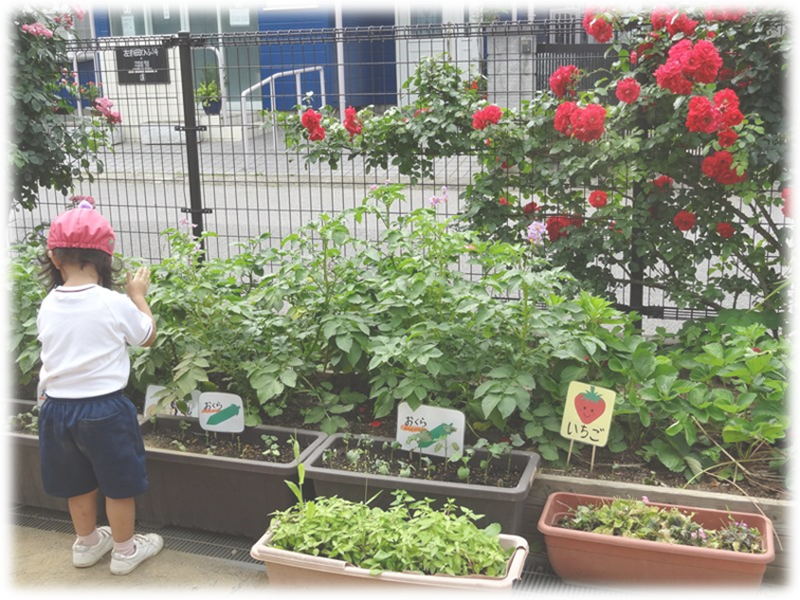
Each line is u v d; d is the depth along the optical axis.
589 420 3.23
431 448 3.37
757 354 3.42
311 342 4.00
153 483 3.52
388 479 3.13
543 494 3.31
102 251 3.16
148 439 3.70
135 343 3.24
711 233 4.62
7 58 5.52
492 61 5.26
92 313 3.06
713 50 4.14
